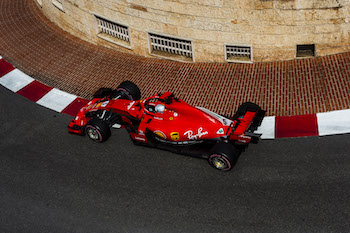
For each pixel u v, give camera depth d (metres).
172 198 7.96
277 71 10.98
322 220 7.09
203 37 11.32
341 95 9.73
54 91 11.73
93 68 12.59
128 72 12.16
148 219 7.59
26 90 11.88
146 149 9.25
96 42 13.77
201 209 7.64
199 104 10.49
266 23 10.45
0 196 8.50
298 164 8.27
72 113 10.77
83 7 13.10
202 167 8.57
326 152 8.41
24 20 15.87
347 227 6.90
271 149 8.72
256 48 11.11
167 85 11.35
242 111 8.85
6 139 10.09
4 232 7.70
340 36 10.38
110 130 9.45
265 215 7.34
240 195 7.81
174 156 8.96
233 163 7.92
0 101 11.48
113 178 8.61
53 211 8.02
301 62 11.05
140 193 8.16
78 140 9.79
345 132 8.76
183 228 7.33
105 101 9.79
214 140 8.39
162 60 12.46
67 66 12.85
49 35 14.70
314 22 10.18
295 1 9.84
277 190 7.79
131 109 9.24
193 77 11.47
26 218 7.95
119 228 7.50
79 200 8.20
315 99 9.84
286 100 10.02
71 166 9.06
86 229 7.57
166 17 11.33
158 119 8.87
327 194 7.54
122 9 11.96
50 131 10.20
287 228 7.05
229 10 10.45
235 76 11.19
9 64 13.23
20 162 9.34
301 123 9.25
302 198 7.54
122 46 12.96
